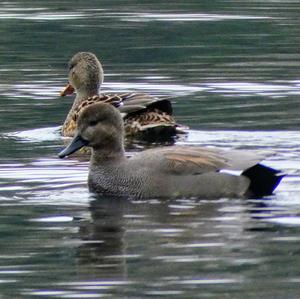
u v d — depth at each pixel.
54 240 13.97
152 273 12.74
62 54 27.27
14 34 29.86
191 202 15.67
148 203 15.70
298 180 16.61
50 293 12.28
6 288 12.46
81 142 16.80
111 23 31.38
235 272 12.73
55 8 34.12
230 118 20.95
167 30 30.28
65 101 23.27
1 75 25.06
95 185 16.38
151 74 25.11
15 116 21.69
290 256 13.20
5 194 16.19
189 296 12.05
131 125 20.38
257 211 15.06
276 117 20.95
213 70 25.41
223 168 15.93
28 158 18.41
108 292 12.26
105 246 13.70
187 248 13.55
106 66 26.03
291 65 25.88
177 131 20.08
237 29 30.48
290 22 31.48
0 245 13.84
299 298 11.95
